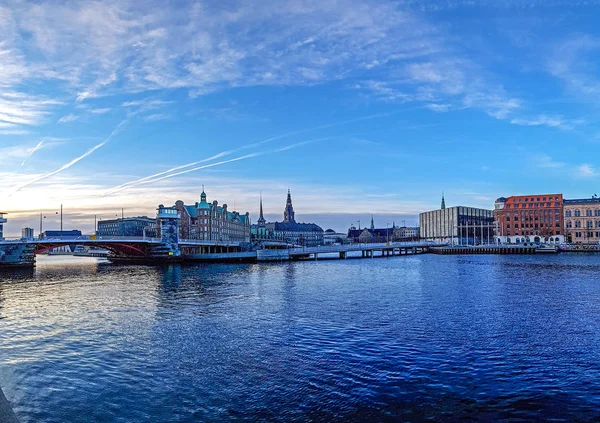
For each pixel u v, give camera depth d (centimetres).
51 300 4859
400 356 2531
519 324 3350
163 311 4038
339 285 6088
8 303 4653
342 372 2277
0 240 10519
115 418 1803
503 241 19662
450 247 18400
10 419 1303
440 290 5388
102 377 2253
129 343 2880
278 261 12838
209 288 5866
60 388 2119
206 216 18562
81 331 3241
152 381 2189
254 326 3350
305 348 2719
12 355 2639
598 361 2425
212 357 2555
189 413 1836
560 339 2894
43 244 11281
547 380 2147
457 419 1756
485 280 6550
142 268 10625
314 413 1816
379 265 10669
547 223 18925
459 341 2853
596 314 3738
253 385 2117
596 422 1727
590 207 18250
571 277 6906
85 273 9094
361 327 3278
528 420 1748
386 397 1961
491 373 2247
